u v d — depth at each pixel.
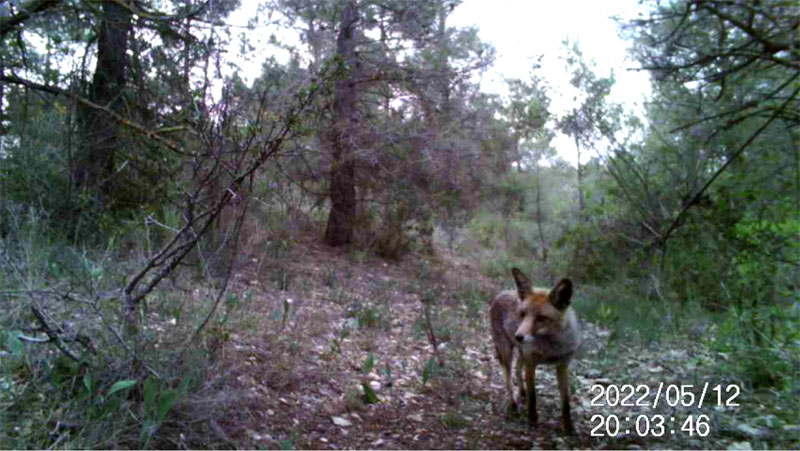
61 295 1.47
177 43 2.92
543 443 1.75
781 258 2.27
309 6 3.60
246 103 2.04
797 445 1.56
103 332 1.52
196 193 1.58
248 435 1.54
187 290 2.10
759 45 1.66
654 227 3.57
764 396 1.92
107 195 2.77
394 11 4.34
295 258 3.95
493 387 2.29
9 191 2.50
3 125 2.88
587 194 5.50
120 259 2.32
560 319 1.76
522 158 6.34
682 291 3.54
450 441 1.74
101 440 1.26
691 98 2.61
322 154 3.68
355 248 4.75
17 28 2.55
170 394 1.28
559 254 5.72
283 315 2.52
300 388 1.93
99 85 3.03
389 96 4.64
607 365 2.48
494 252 6.37
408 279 4.33
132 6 2.73
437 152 4.69
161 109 2.94
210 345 1.78
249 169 1.61
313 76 2.90
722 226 2.59
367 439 1.69
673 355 2.52
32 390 1.37
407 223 5.22
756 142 2.43
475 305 3.64
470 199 5.52
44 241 2.15
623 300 3.85
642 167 4.10
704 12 1.69
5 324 1.53
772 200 2.38
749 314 2.17
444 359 2.47
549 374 2.48
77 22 2.75
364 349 2.49
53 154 2.79
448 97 4.94
